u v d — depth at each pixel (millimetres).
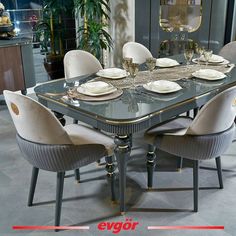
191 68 2736
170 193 2334
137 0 4648
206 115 1895
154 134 2195
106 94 2113
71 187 2424
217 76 2432
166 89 2145
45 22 4988
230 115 1995
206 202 2230
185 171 2623
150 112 1840
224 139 2025
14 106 1800
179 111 2041
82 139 2137
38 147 1837
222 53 3424
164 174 2584
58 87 2312
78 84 2365
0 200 2266
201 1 4109
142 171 2633
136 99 2049
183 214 2113
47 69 5223
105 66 5363
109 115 1803
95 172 2631
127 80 2428
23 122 1800
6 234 1951
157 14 4520
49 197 2303
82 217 2096
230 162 2750
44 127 1763
